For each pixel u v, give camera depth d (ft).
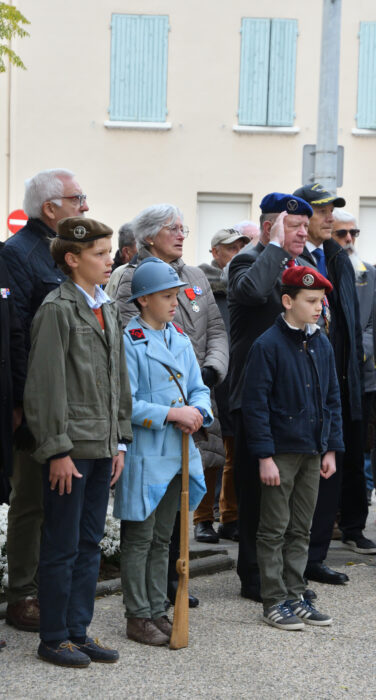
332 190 35.70
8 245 17.28
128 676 15.10
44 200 17.35
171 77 62.23
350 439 23.61
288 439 18.12
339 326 22.49
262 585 18.21
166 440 16.89
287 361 18.22
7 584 18.17
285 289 18.43
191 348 17.79
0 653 15.93
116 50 61.82
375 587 20.76
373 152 62.75
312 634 17.48
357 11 62.23
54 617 15.42
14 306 16.30
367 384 25.68
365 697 14.56
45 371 15.02
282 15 62.39
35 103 61.67
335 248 22.41
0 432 15.47
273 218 20.33
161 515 17.25
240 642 16.93
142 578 16.85
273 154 62.69
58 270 17.43
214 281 26.96
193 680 15.03
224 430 25.23
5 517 20.04
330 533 21.18
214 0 62.18
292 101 62.49
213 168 62.54
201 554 22.62
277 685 14.93
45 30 61.52
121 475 16.78
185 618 16.52
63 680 14.82
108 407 15.61
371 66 62.39
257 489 19.54
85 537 15.84
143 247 19.36
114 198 62.39
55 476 15.03
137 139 62.28
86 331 15.38
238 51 62.28
